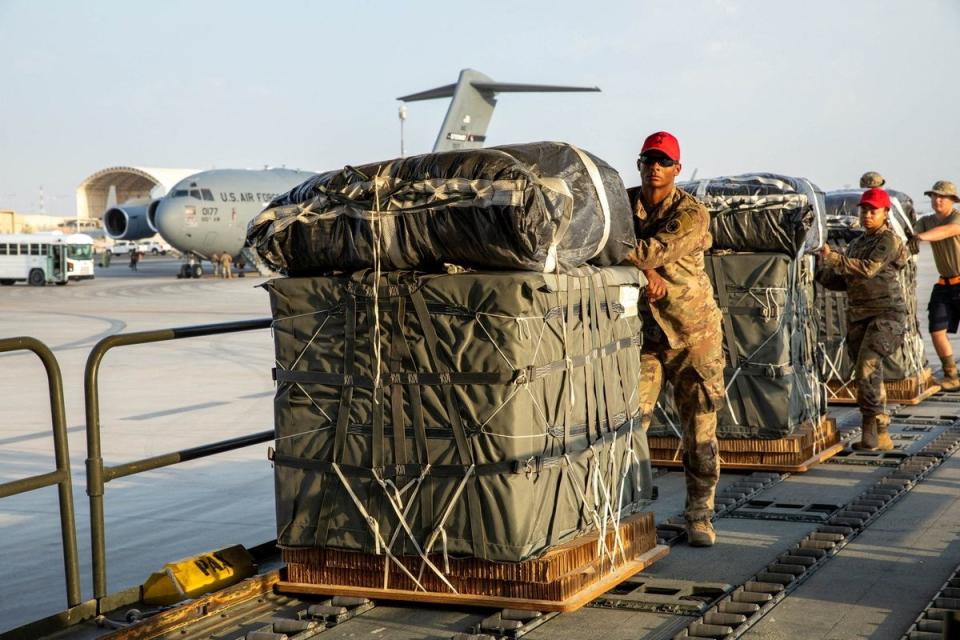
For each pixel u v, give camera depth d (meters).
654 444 6.84
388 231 3.87
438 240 3.82
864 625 3.72
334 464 3.98
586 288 4.09
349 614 3.92
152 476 7.82
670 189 4.93
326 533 4.04
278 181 48.22
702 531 4.87
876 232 7.27
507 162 3.81
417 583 3.96
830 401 9.48
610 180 4.29
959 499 5.73
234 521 6.35
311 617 3.89
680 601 3.97
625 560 4.34
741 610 3.86
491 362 3.71
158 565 5.39
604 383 4.24
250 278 49.53
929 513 5.43
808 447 6.74
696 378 4.94
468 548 3.80
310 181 4.20
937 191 9.93
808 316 7.03
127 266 76.44
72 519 3.87
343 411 3.96
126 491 7.30
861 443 7.32
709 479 4.92
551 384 3.88
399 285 3.82
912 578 4.29
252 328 4.70
